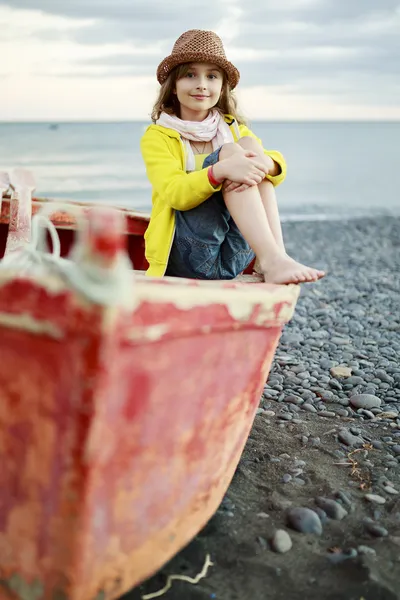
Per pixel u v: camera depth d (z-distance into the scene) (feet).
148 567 5.52
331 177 70.44
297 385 11.83
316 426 9.89
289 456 8.68
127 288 4.18
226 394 5.78
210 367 5.40
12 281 4.32
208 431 5.71
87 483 4.50
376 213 46.85
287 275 6.68
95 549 4.81
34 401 4.52
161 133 8.95
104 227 4.01
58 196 48.44
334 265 26.61
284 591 5.90
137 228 11.12
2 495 4.91
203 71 9.01
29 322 4.29
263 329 5.95
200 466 5.79
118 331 4.21
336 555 6.39
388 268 26.17
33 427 4.58
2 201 10.29
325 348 14.51
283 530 6.81
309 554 6.43
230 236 8.09
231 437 6.20
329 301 19.89
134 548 5.24
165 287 4.68
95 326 4.09
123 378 4.50
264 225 7.23
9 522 4.91
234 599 5.78
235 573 6.14
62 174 57.77
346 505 7.41
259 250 7.11
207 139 9.05
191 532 6.06
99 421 4.38
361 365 13.16
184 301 4.76
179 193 7.71
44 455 4.57
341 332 16.20
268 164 7.74
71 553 4.67
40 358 4.39
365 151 104.63
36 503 4.71
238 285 5.70
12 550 4.94
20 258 5.52
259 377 6.31
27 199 9.51
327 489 7.74
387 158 93.30
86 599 4.95
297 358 13.62
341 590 5.90
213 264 8.12
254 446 8.97
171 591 5.84
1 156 67.77
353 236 34.58
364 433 9.64
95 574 4.91
